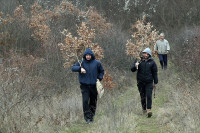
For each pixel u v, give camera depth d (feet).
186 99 56.59
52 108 56.59
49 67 81.00
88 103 56.29
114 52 102.01
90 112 53.67
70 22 121.70
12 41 101.04
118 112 57.21
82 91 53.98
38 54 97.55
